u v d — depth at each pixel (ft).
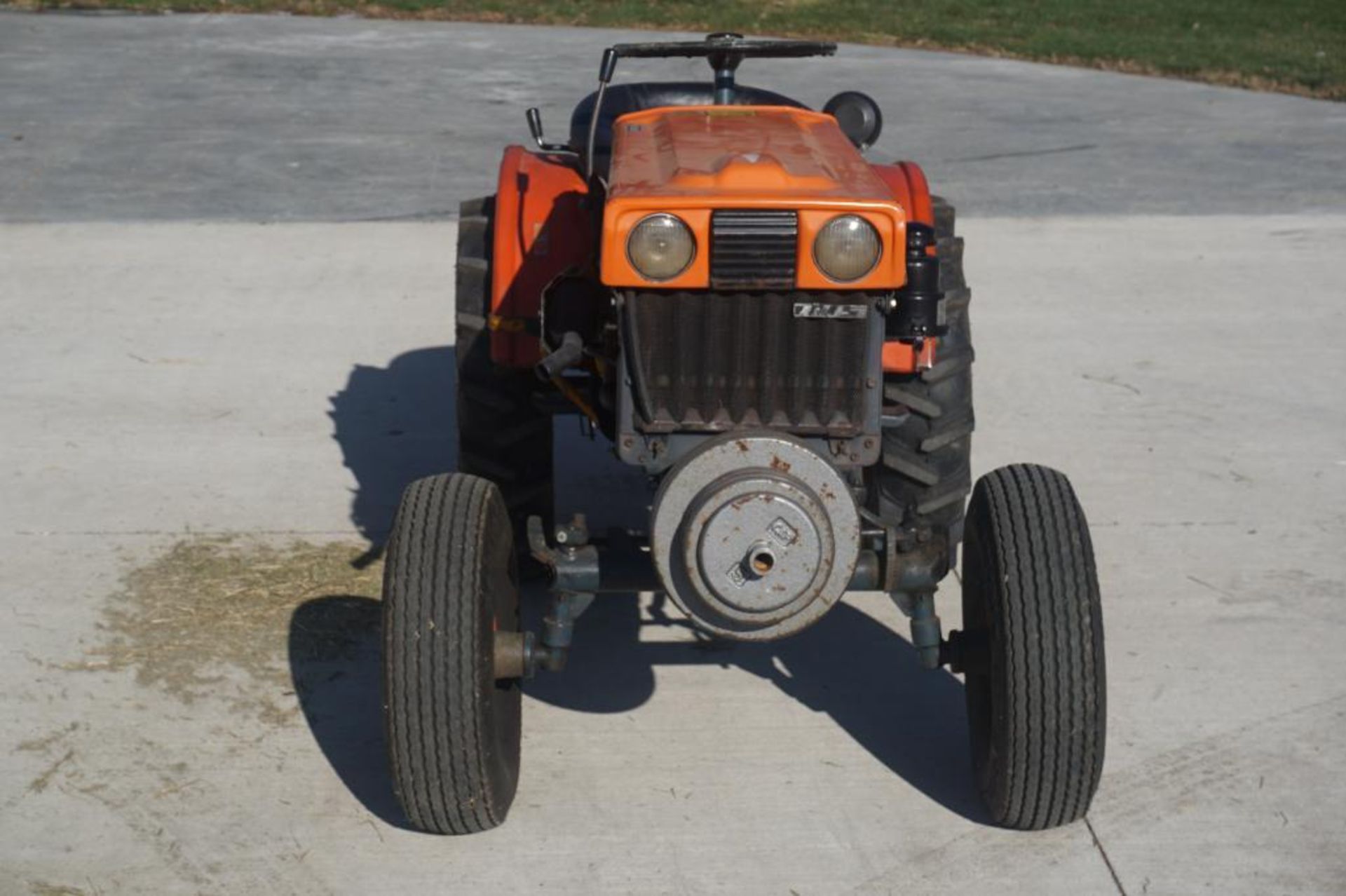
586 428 21.95
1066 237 33.01
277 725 15.14
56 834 13.43
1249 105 49.14
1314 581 18.26
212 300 28.14
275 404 23.54
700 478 12.13
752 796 14.14
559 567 13.12
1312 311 28.30
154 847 13.29
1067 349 26.30
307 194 35.47
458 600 12.35
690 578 12.17
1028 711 12.40
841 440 12.73
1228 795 14.12
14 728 14.98
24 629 16.79
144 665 16.14
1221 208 35.63
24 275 29.22
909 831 13.62
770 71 53.16
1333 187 37.70
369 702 15.52
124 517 19.58
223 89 47.50
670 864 13.16
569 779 14.35
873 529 13.75
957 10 67.10
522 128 43.01
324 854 13.24
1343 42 60.95
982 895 12.76
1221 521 19.85
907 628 17.21
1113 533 19.48
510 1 65.87
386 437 22.43
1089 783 12.66
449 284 29.37
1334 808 13.94
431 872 13.01
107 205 34.12
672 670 16.30
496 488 13.64
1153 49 58.90
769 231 11.93
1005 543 12.57
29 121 42.22
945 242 16.94
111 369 24.71
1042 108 47.98
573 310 13.98
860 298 12.25
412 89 48.32
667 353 12.41
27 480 20.61
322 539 19.08
